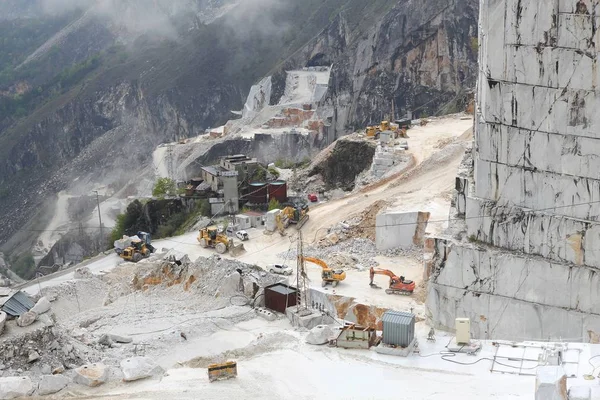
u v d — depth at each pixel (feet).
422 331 170.50
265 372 142.31
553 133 166.91
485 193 180.34
